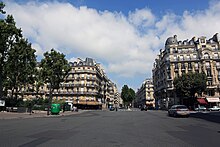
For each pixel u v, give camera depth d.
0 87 34.06
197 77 50.00
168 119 20.94
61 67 42.25
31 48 36.34
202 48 62.41
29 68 37.94
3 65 32.69
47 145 7.25
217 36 63.88
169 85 65.25
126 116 27.39
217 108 49.06
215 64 61.22
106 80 108.44
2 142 7.76
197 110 49.47
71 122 17.33
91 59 84.31
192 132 10.73
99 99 84.50
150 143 7.66
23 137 8.98
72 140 8.27
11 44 32.06
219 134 9.97
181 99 60.88
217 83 59.75
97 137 9.05
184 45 66.31
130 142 7.86
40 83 40.22
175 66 65.25
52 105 33.44
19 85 40.97
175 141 8.09
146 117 24.67
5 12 29.84
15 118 22.62
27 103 43.06
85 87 76.94
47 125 14.52
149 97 117.50
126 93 112.06
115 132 10.73
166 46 69.62
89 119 21.41
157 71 83.44
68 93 77.06
